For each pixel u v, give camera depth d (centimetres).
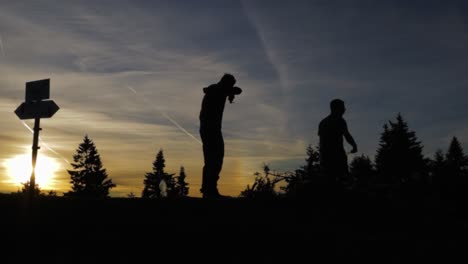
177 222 916
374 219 990
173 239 845
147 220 927
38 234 873
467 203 1073
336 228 924
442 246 850
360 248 827
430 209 1050
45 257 794
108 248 817
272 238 855
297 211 1011
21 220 935
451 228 958
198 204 1022
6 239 857
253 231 882
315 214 1002
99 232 877
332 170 1101
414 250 827
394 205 1061
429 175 1166
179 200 1045
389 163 5353
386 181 1127
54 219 940
